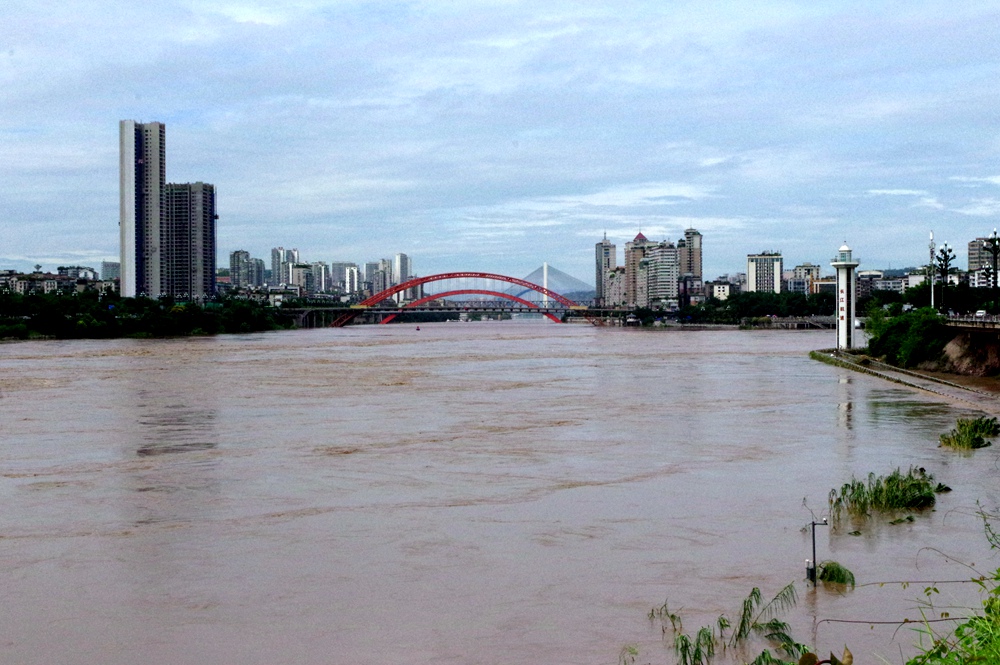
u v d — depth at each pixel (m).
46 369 106.31
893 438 49.47
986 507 32.28
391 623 21.86
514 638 20.91
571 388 81.50
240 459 43.66
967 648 16.16
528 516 31.78
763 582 24.42
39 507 33.72
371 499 34.66
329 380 90.94
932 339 100.81
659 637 20.83
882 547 27.41
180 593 24.02
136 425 56.22
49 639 21.08
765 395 74.12
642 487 36.53
